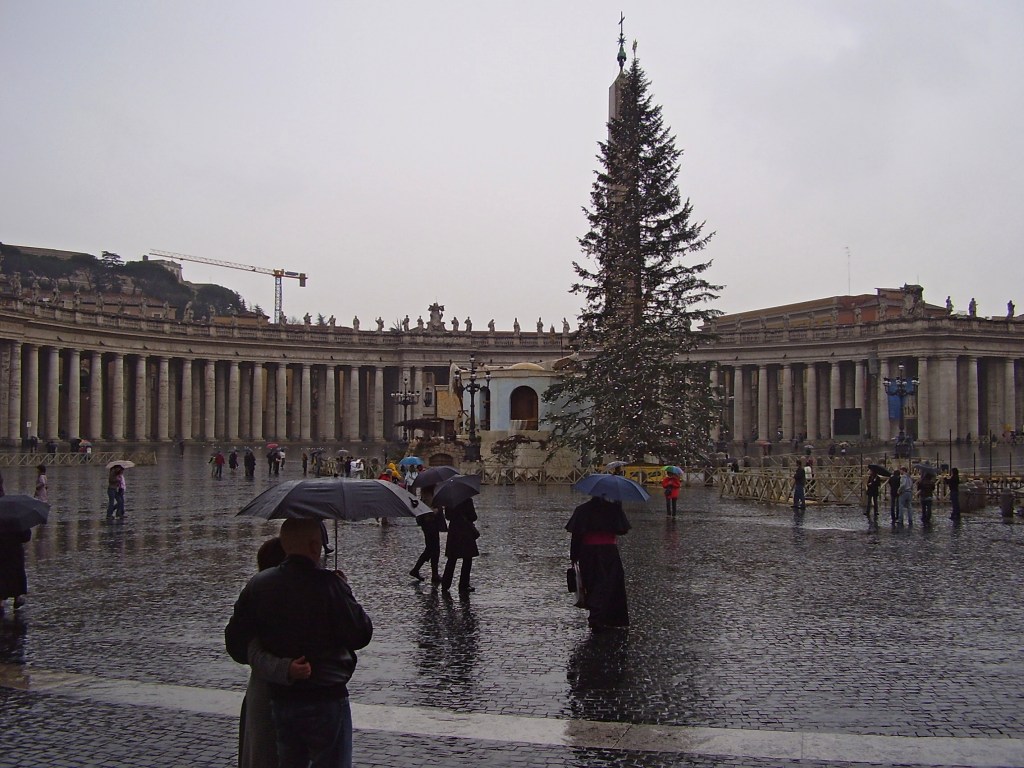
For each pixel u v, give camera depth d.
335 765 8.20
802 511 39.84
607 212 61.56
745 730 11.28
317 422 142.00
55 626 16.95
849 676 13.66
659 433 56.66
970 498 41.38
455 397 89.25
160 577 22.27
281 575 8.27
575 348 62.56
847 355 121.50
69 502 43.38
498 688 13.05
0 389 96.81
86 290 167.00
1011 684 13.26
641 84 62.69
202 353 122.00
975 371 116.06
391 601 19.38
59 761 10.30
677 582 21.53
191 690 12.91
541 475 59.19
